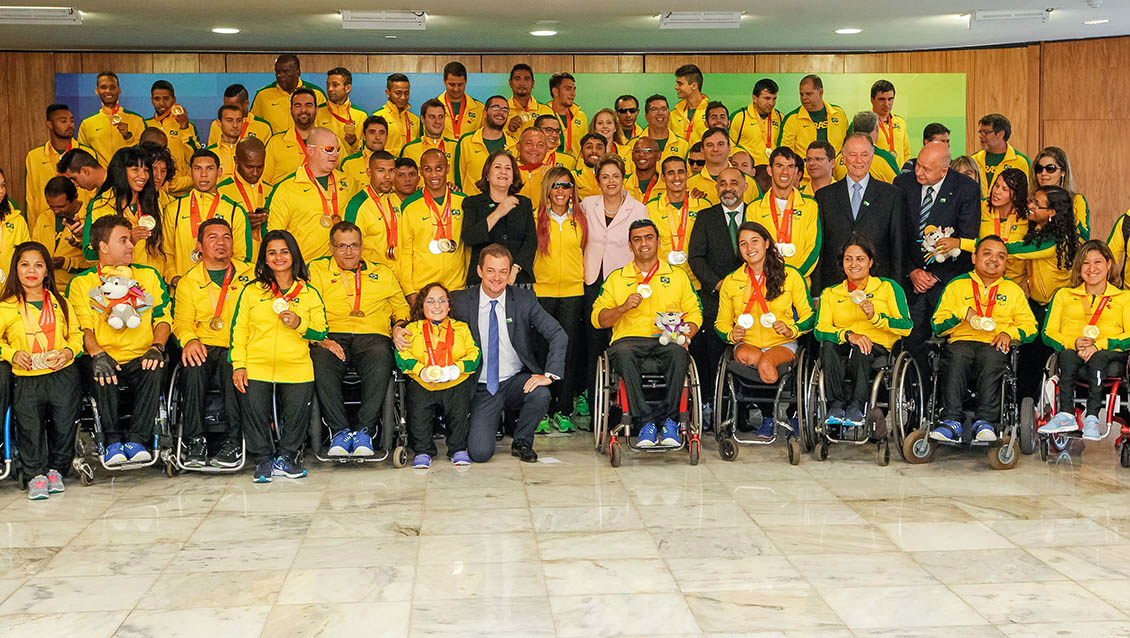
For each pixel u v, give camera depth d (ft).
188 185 28.76
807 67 34.35
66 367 19.29
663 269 21.86
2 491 19.29
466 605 13.29
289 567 14.78
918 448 20.45
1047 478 19.48
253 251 23.22
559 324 22.33
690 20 27.53
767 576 14.25
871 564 14.70
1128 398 20.42
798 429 21.77
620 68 34.12
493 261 21.02
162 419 19.97
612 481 19.57
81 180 24.09
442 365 20.49
